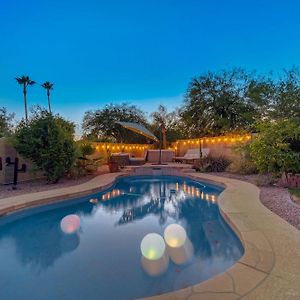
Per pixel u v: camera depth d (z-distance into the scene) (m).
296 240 4.11
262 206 6.30
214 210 7.54
